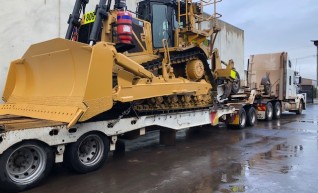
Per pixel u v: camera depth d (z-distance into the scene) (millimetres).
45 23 10125
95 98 5188
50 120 5281
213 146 7855
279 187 4609
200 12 9375
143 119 6562
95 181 4887
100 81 5250
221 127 11633
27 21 9633
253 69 16125
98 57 5207
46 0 10133
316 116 16703
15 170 4484
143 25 7812
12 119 5586
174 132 7984
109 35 6715
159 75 7594
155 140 8734
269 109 14133
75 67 5543
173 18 8852
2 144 4195
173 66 8820
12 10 9266
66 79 5711
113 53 5535
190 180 4941
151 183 4785
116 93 5699
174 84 7344
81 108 5020
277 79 15445
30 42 9719
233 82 11172
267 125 12359
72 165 5129
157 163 6039
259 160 6312
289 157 6574
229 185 4695
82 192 4398
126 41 6383
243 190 4473
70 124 4820
